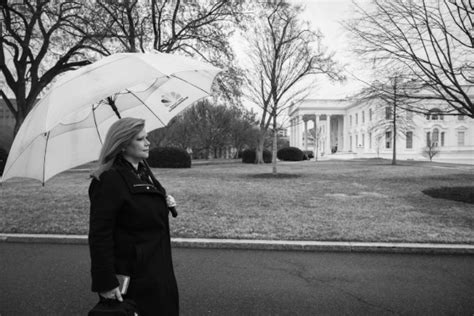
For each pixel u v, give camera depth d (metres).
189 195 10.20
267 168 22.75
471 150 41.50
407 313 3.31
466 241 5.47
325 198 9.73
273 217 7.25
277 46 17.36
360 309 3.39
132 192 1.95
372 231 6.10
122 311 1.73
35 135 2.05
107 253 1.83
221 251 5.36
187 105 3.10
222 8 19.89
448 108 13.07
